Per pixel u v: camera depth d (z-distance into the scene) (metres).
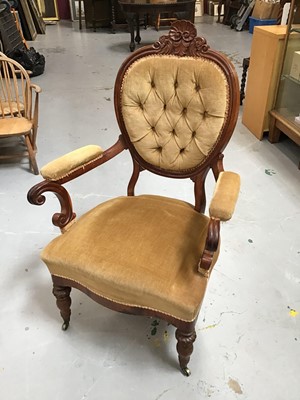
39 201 1.16
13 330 1.40
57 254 1.14
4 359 1.30
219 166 1.28
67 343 1.35
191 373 1.25
